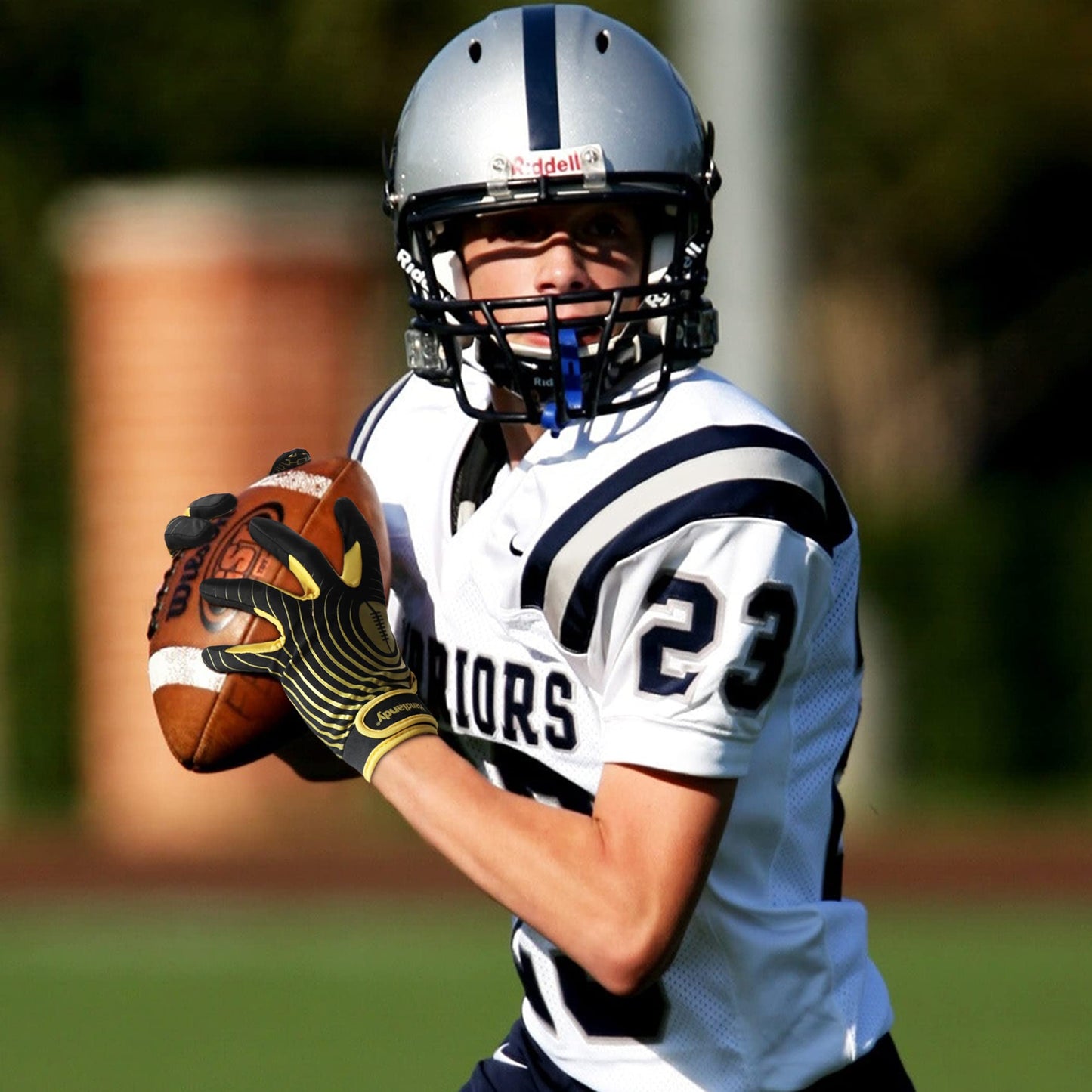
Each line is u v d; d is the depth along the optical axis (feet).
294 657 27.96
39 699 119.65
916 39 128.36
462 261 29.14
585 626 27.20
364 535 29.19
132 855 102.37
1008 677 123.03
